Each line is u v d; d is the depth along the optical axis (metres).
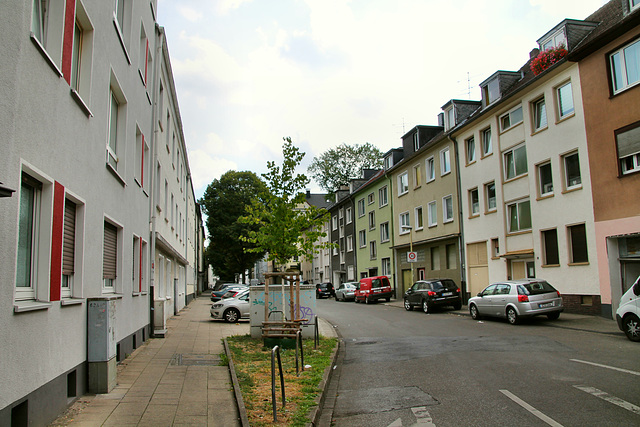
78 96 6.89
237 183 57.84
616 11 19.56
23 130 5.09
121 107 11.09
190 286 43.28
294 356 10.95
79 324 7.06
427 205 31.39
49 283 5.81
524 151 21.91
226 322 20.48
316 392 7.43
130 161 11.63
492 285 18.30
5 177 4.63
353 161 60.44
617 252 16.73
